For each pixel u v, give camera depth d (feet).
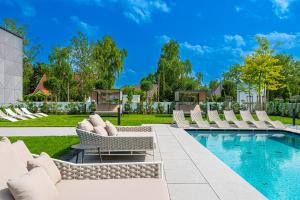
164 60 154.40
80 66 123.13
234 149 32.14
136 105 88.12
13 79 80.48
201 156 23.62
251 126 47.19
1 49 74.23
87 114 83.87
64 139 32.30
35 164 10.75
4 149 10.01
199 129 44.98
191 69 165.07
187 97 89.51
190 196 14.02
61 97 126.00
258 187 17.98
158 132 39.52
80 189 10.82
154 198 9.85
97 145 21.57
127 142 21.75
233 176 17.60
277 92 135.64
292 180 19.58
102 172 12.66
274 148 32.81
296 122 57.00
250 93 107.04
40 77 174.40
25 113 68.95
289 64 136.98
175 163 21.09
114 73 135.95
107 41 134.51
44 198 8.73
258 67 82.02
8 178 9.11
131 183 11.61
